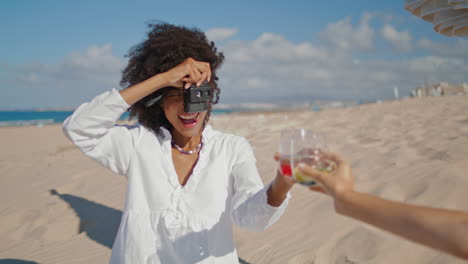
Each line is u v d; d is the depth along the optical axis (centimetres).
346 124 1086
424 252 252
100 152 159
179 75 152
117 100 150
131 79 189
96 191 546
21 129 1933
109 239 377
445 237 68
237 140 169
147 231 152
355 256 268
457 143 548
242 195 147
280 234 328
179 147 172
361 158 535
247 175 154
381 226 77
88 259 336
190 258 149
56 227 409
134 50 190
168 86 159
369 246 274
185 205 155
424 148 548
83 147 154
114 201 495
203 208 154
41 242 379
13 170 760
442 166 395
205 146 168
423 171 395
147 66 173
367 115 1334
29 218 448
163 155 162
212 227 153
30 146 1216
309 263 280
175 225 151
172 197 155
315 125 1135
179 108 159
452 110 1178
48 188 588
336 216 334
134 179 160
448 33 150
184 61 163
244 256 301
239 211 145
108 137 161
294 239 314
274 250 303
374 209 78
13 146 1234
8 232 411
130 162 162
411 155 508
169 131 177
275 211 135
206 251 150
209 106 183
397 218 74
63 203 493
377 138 732
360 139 745
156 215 154
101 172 670
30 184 627
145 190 158
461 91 2688
